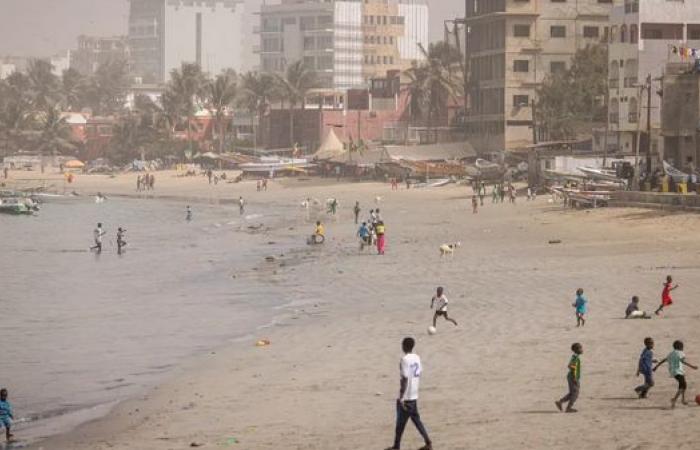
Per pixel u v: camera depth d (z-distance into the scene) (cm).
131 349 5900
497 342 5341
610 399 3994
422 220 13850
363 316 6462
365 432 3722
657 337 5250
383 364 4969
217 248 11731
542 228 11650
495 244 10281
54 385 5016
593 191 13525
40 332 6550
